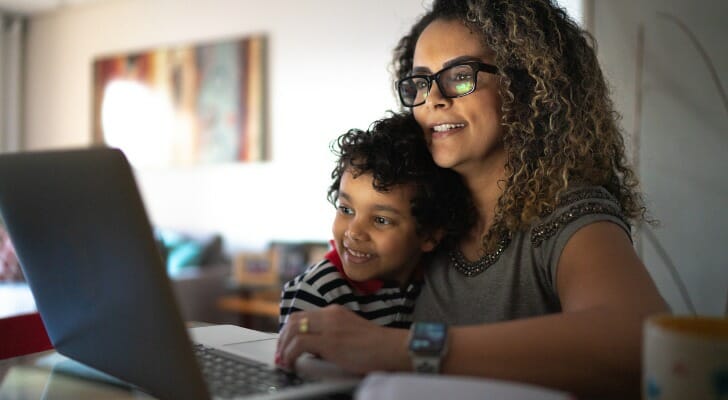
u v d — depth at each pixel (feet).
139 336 2.10
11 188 2.42
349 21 14.12
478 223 3.36
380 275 3.43
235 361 2.52
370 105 13.91
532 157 3.12
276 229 15.20
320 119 14.56
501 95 3.18
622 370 1.96
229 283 14.14
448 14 3.35
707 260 7.61
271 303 13.25
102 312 2.25
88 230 2.11
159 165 16.80
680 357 1.43
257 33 15.30
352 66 14.11
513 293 3.01
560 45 3.27
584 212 2.76
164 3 16.75
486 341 2.09
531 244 2.95
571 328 2.04
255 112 15.30
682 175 7.79
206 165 16.08
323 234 14.58
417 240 3.42
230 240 15.78
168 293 1.92
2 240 13.48
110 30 17.67
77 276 2.30
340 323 2.32
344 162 3.61
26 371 2.77
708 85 7.67
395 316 3.36
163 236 15.02
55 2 17.80
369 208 3.37
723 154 7.56
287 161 15.01
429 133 3.35
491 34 3.17
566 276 2.65
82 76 18.15
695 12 7.75
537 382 1.99
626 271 2.36
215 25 15.97
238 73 15.52
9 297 10.40
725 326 1.59
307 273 3.59
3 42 18.62
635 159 7.79
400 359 2.12
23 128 19.15
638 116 7.97
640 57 7.99
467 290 3.18
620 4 8.13
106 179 1.94
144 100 16.97
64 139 18.45
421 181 3.34
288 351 2.35
